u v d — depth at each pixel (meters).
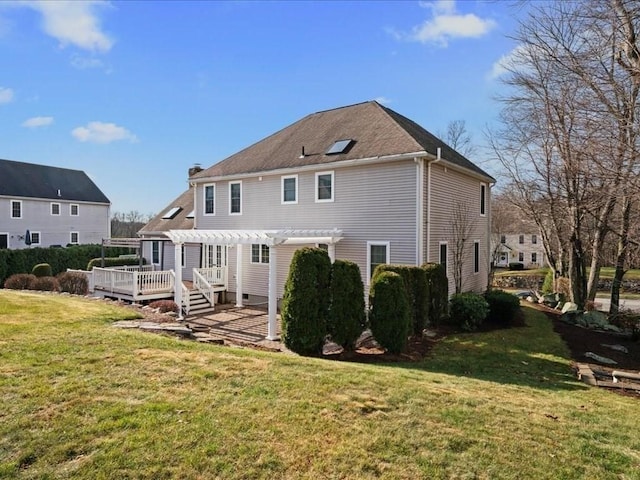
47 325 7.21
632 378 7.52
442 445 3.75
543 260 47.38
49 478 2.90
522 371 8.02
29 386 4.36
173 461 3.17
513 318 13.30
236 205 17.98
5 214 34.09
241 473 3.09
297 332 8.38
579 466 3.63
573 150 10.07
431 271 11.81
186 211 22.53
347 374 5.52
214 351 6.25
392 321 8.74
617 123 8.77
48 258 26.89
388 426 4.02
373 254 13.95
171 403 4.14
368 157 13.69
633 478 3.51
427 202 13.36
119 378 4.73
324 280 8.66
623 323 13.51
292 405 4.30
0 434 3.40
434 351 9.46
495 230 38.31
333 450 3.50
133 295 15.27
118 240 21.62
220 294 18.31
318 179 15.28
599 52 9.13
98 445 3.32
